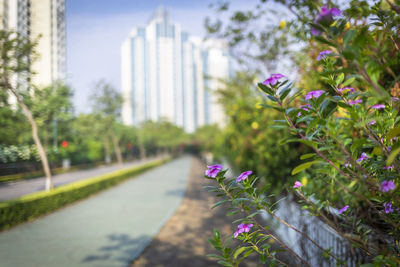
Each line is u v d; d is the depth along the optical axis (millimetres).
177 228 6113
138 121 38531
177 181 16125
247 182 1185
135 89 100375
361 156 1201
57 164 22188
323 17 761
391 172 1087
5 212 6434
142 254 4645
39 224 6852
